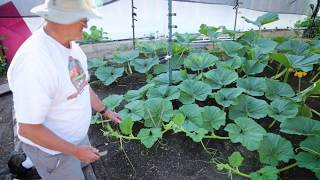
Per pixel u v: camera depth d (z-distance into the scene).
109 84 3.28
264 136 2.18
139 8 4.32
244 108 2.57
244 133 2.26
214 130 2.56
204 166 2.23
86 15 1.21
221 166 2.05
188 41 3.74
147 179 2.14
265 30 4.93
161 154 2.35
